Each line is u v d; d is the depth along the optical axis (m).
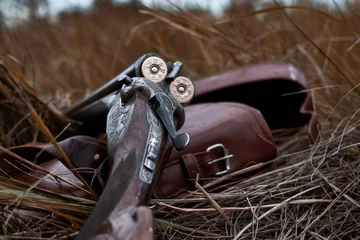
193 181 0.52
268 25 1.03
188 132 0.54
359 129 0.63
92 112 0.62
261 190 0.53
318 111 0.76
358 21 0.90
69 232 0.43
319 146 0.56
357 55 0.87
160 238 0.46
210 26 0.95
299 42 0.98
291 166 0.55
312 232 0.45
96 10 1.43
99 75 1.16
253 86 0.69
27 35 1.32
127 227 0.33
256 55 0.92
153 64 0.48
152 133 0.41
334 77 0.81
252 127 0.57
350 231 0.46
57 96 0.85
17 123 0.65
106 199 0.35
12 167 0.51
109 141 0.42
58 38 1.34
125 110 0.43
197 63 1.08
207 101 0.71
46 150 0.45
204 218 0.49
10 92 0.65
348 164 0.56
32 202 0.41
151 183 0.38
